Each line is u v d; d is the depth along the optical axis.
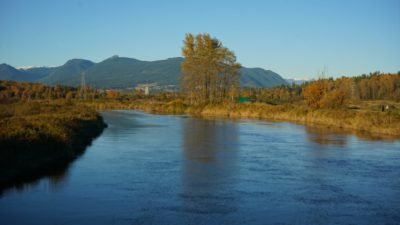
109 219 13.64
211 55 92.94
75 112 52.59
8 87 134.75
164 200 16.11
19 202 15.54
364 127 49.12
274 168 23.28
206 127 52.22
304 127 52.91
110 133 43.47
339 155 28.38
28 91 133.75
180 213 14.41
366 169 23.23
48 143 24.20
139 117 74.81
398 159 26.77
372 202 16.27
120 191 17.45
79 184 18.67
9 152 20.14
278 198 16.66
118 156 27.17
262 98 136.50
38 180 19.22
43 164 22.92
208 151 29.94
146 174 21.16
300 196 17.00
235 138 39.00
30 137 22.56
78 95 153.12
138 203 15.62
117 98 166.00
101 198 16.30
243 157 27.20
